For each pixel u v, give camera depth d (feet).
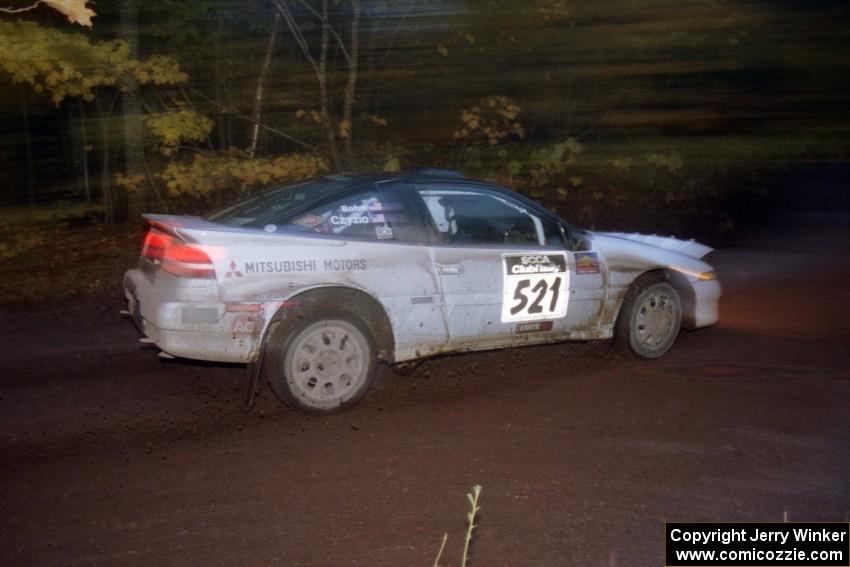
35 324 26.91
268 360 18.13
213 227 18.13
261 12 41.88
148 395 19.94
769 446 16.96
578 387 20.52
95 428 17.89
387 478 15.44
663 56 48.67
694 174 54.75
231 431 17.74
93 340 24.94
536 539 13.23
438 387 20.45
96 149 46.55
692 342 24.43
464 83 45.65
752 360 22.71
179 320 17.40
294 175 37.47
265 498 14.62
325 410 18.49
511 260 20.25
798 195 59.93
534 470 15.79
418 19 43.01
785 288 32.27
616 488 15.05
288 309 18.20
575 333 21.38
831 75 54.80
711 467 15.96
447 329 19.63
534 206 21.12
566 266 20.93
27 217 41.47
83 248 38.63
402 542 13.10
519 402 19.48
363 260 18.69
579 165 51.11
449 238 19.98
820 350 23.71
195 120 36.17
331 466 15.98
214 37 41.47
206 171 36.14
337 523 13.71
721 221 48.80
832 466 16.03
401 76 45.19
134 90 36.40
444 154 45.68
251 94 43.06
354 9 40.96
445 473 15.66
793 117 56.75
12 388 20.47
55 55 33.22
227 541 13.12
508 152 46.26
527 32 44.11
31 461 16.20
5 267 35.22
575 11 44.83
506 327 20.33
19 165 49.75
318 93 43.55
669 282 22.79
